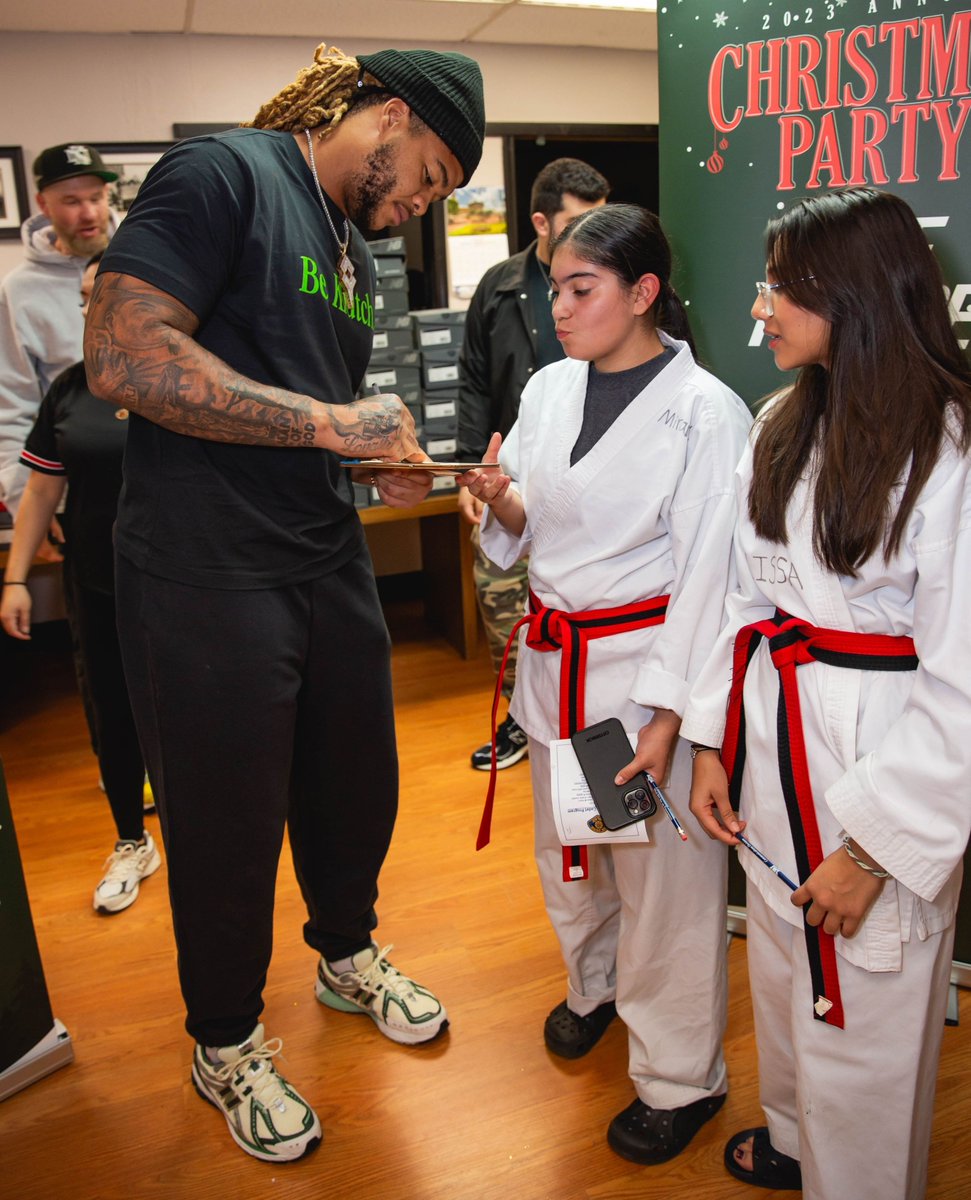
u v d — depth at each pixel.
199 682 1.34
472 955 1.98
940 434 0.98
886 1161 1.16
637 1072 1.50
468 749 2.94
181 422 1.22
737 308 1.72
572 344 1.30
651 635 1.38
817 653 1.12
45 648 3.98
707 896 1.44
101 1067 1.73
